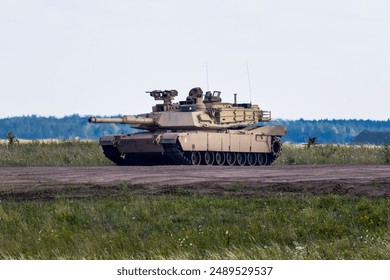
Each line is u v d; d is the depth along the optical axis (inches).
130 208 2645.2
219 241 2097.7
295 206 2640.3
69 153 6048.2
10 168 4916.3
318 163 5871.1
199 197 2955.2
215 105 5787.4
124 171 4367.6
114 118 5315.0
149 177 3826.3
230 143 5679.1
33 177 3919.8
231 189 3216.0
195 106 5674.2
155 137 5255.9
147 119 5521.7
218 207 2674.7
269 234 2180.1
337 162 5812.0
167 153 5285.4
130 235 2199.8
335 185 3213.6
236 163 5841.5
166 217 2469.2
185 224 2391.7
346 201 2731.3
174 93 5821.9
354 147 6555.1
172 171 4318.4
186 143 5285.4
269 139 6097.4
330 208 2573.8
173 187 3302.2
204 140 5447.8
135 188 3319.4
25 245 2102.6
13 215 2511.1
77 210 2600.9
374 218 2346.2
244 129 5935.0
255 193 3080.7
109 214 2518.5
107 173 4175.7
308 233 2201.0
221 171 4276.6
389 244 1942.7
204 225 2342.5
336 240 2078.0
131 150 5438.0
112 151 5526.6
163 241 2097.7
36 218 2482.8
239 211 2591.0
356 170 4170.8
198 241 2085.4
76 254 1999.3
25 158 5816.9
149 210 2605.8
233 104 5999.0
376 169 4259.4
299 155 6264.8
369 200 2733.8
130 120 5398.6
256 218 2412.6
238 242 2090.3
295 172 4084.6
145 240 2143.2
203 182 3462.1
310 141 6919.3
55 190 3260.3
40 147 6343.5
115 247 2053.4
